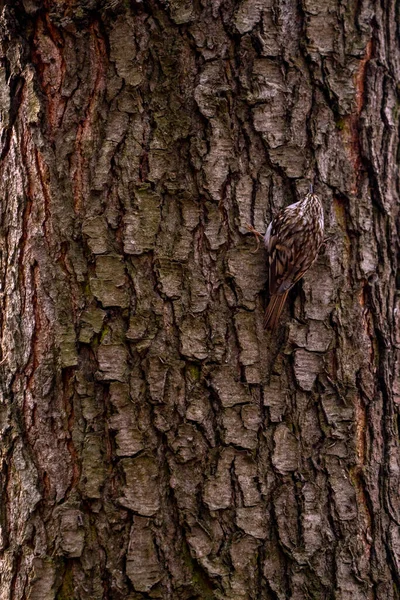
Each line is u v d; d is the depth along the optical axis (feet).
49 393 8.54
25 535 8.32
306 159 9.32
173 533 8.41
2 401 8.66
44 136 8.90
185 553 8.40
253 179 9.12
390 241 9.70
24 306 8.71
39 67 9.04
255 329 8.91
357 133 9.63
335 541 8.81
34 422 8.54
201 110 9.00
